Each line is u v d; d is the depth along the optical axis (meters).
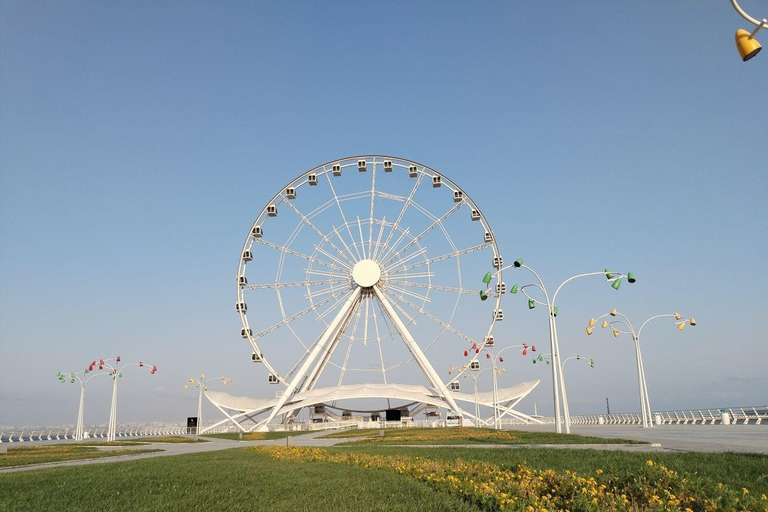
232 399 114.56
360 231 88.06
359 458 32.41
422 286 85.38
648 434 52.34
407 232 86.38
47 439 94.38
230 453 42.47
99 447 62.62
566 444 40.59
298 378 87.75
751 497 15.54
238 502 17.62
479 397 114.12
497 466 25.28
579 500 15.78
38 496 19.33
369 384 98.38
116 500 18.38
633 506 15.51
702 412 83.25
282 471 26.52
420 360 87.88
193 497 18.56
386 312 87.81
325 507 16.03
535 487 18.22
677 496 16.20
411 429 84.75
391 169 87.81
